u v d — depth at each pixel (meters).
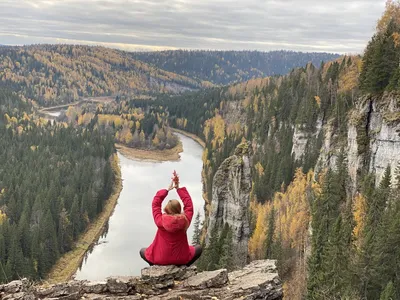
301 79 168.88
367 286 39.47
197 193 136.00
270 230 75.56
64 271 86.62
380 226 45.09
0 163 146.25
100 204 119.12
